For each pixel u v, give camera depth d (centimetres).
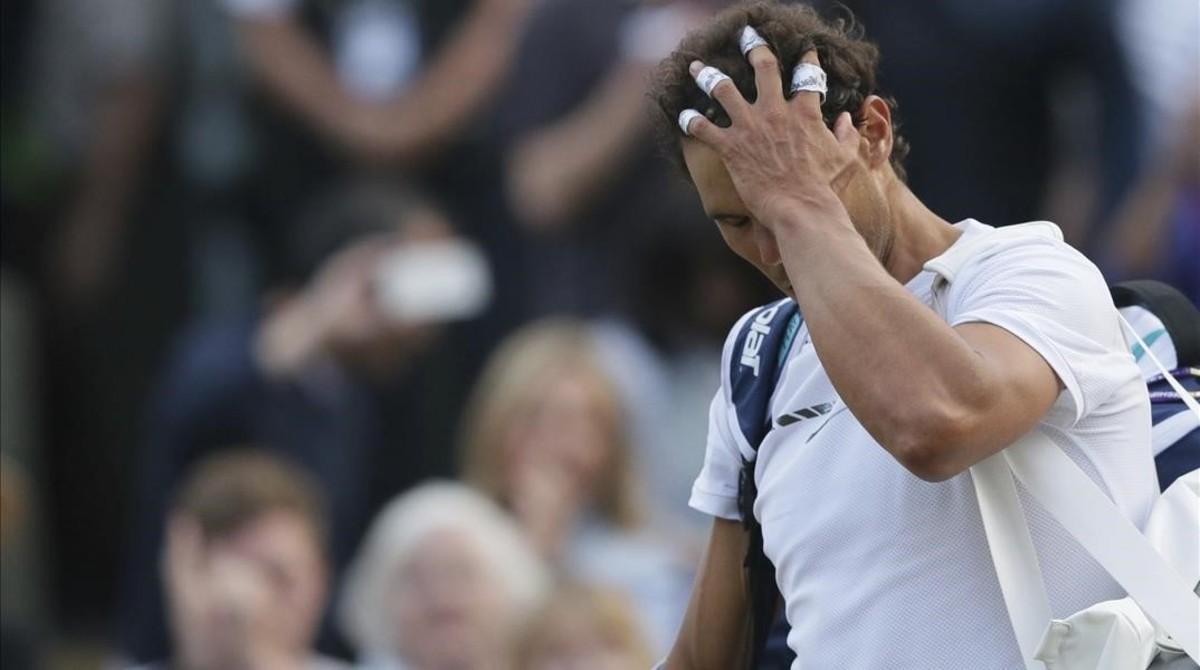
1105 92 2588
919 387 908
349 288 2314
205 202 2658
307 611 1989
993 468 967
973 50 2570
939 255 1005
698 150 985
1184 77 2605
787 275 965
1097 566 982
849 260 931
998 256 984
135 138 2684
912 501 981
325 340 2305
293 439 2264
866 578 990
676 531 2244
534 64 2611
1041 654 948
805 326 1029
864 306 920
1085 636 946
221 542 1966
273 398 2267
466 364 2434
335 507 2266
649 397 2327
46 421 2688
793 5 1012
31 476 2662
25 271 2708
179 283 2662
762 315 1080
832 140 969
